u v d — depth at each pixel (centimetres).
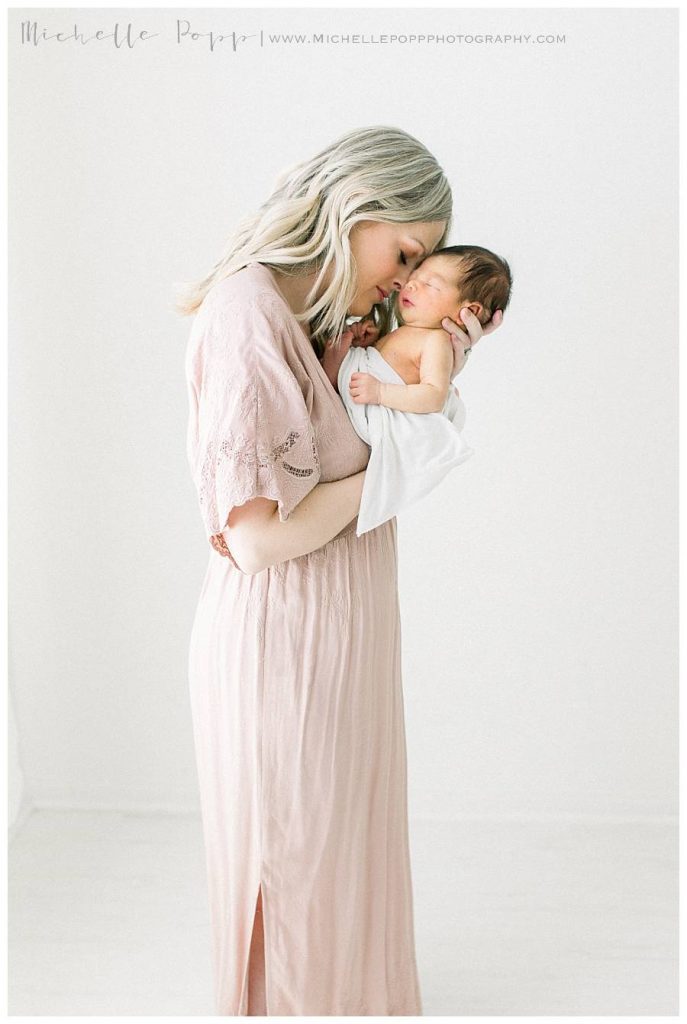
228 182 220
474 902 216
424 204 160
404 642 239
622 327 222
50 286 226
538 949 201
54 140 220
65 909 213
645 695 239
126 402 230
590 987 190
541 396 226
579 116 215
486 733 243
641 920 210
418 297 164
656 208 217
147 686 244
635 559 233
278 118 218
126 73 218
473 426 228
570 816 245
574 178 217
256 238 156
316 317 162
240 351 143
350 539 157
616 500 230
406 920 172
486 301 164
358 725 155
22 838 239
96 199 222
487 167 217
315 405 152
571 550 233
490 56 214
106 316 227
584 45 213
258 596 153
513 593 236
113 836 240
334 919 158
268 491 141
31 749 247
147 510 236
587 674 239
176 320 226
